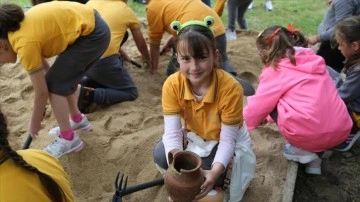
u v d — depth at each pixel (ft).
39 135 9.39
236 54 13.25
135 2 19.19
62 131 8.46
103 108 10.44
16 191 3.98
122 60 11.41
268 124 9.84
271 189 7.90
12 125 9.84
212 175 6.26
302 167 9.03
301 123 7.88
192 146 7.06
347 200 8.30
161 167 7.54
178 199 5.96
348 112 8.82
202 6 10.56
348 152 9.57
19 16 7.20
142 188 6.81
